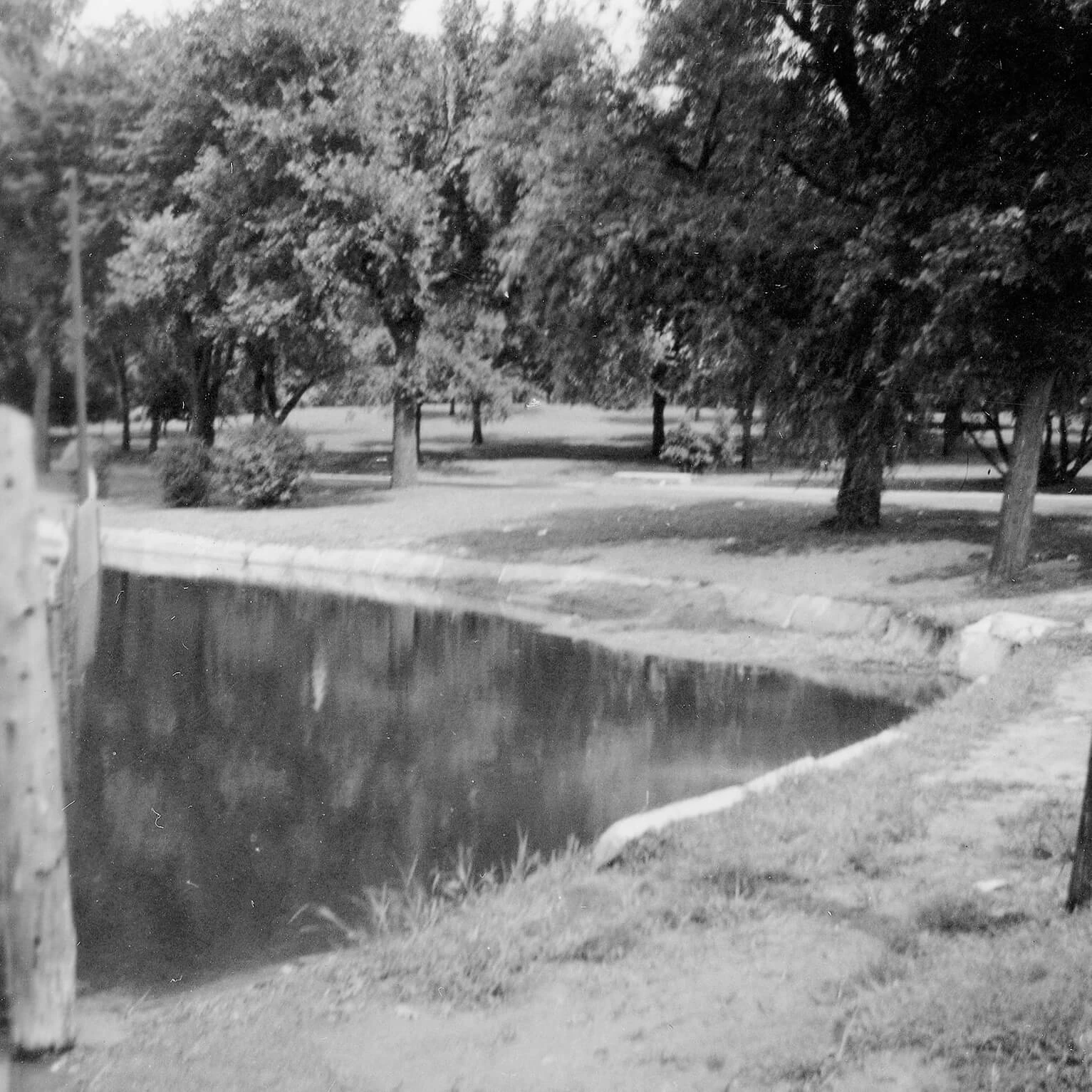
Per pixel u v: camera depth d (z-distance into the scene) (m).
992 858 6.16
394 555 23.69
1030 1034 4.00
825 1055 4.13
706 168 20.42
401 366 33.91
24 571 4.71
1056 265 15.46
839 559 19.05
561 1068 4.36
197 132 31.05
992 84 16.30
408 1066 4.48
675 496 30.17
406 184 30.97
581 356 22.53
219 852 7.89
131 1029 5.16
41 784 4.82
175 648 15.61
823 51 18.98
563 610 18.98
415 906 6.71
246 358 42.19
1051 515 22.02
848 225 17.97
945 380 17.12
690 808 7.34
